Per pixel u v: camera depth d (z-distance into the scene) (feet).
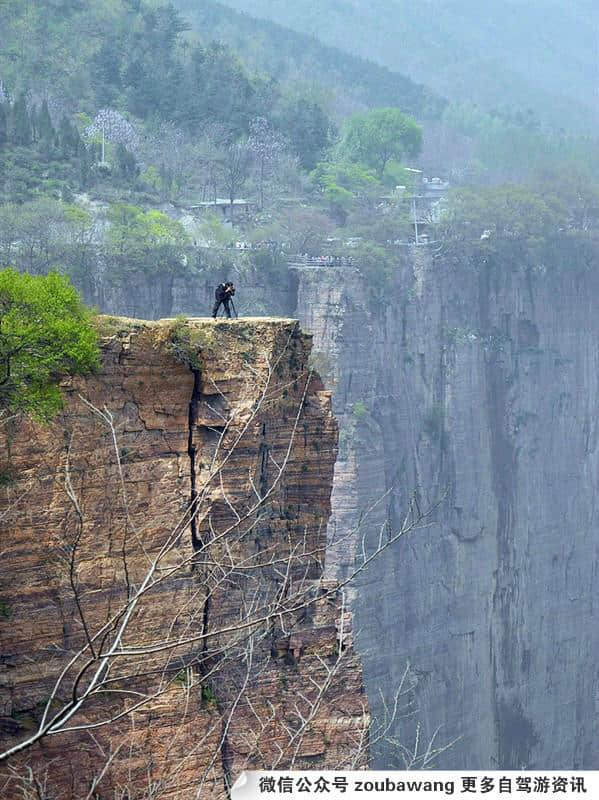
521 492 574.15
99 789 113.91
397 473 529.86
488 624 544.21
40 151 616.80
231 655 120.88
